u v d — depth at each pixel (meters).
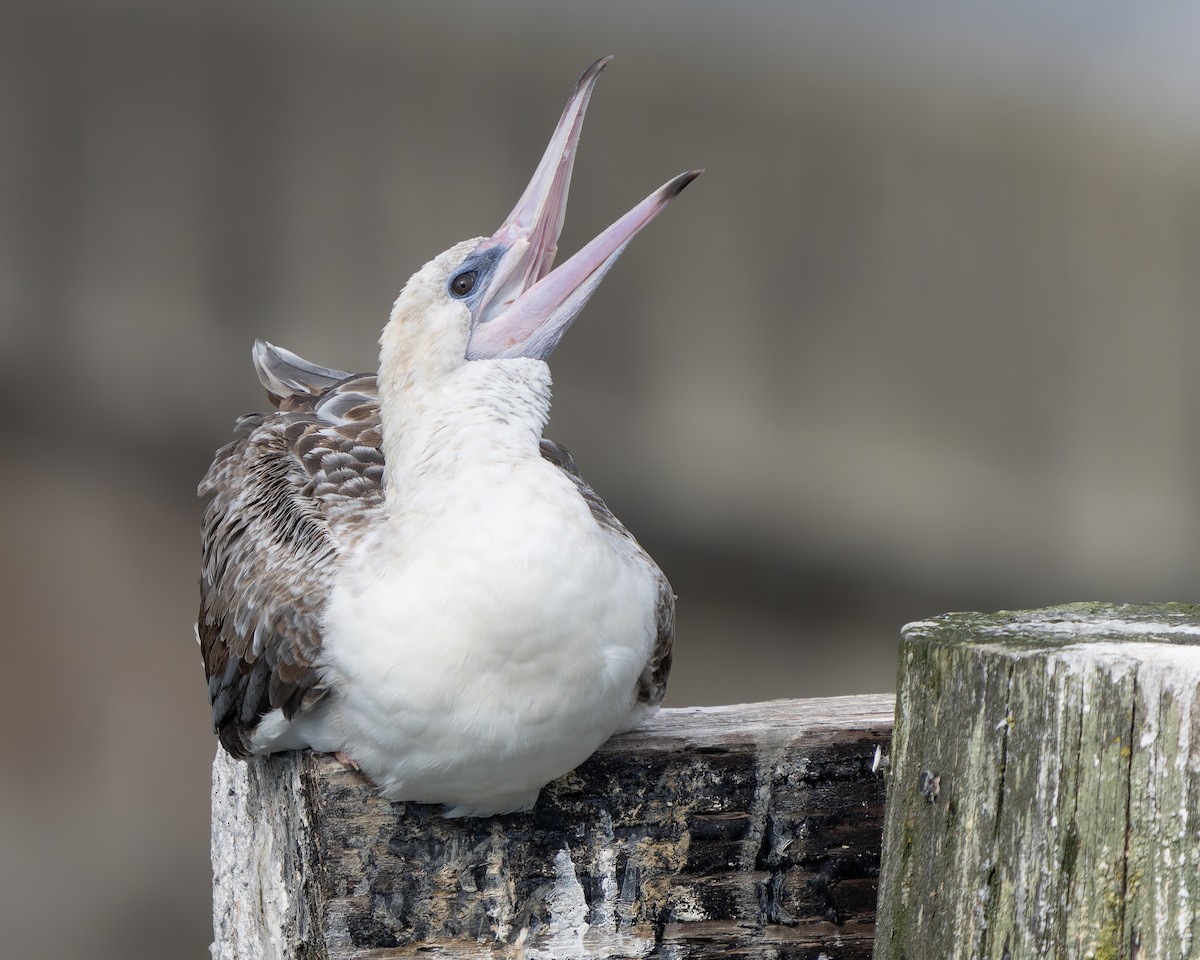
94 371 16.08
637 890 5.84
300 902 5.89
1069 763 4.39
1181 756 4.19
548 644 5.36
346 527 6.09
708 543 16.16
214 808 7.61
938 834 4.84
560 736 5.48
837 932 5.93
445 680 5.38
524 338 6.21
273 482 6.74
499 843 5.78
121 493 15.87
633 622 5.57
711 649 15.95
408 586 5.47
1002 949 4.58
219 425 16.02
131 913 14.05
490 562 5.38
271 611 5.85
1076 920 4.37
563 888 5.82
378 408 7.40
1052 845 4.43
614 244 6.33
